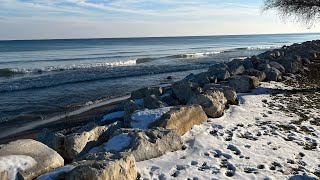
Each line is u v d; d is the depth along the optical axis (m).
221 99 12.18
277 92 15.02
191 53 72.44
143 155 7.94
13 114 19.80
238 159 8.23
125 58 60.66
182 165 7.76
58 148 9.36
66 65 46.59
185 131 9.79
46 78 34.12
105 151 7.86
